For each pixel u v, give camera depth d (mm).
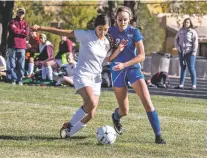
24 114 26469
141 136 21422
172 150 18516
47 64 43125
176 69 71625
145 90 19984
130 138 20875
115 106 31078
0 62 46594
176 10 69750
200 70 70562
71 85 42938
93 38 19656
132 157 17016
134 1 57156
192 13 69312
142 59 19641
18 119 24844
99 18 19547
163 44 108562
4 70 45906
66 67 43156
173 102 34656
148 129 23297
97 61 19766
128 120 25828
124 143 19625
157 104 33250
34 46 44969
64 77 42750
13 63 42156
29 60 44094
